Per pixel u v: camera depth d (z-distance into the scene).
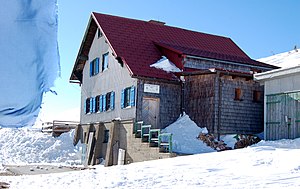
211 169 11.67
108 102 23.89
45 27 2.65
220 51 26.97
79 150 25.64
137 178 10.84
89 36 26.84
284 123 17.17
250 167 11.45
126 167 13.71
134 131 20.05
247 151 14.64
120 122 21.42
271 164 11.66
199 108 20.67
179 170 11.90
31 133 31.78
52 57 2.70
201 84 20.78
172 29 27.28
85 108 26.95
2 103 2.60
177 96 21.64
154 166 13.29
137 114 20.34
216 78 20.03
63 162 24.09
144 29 25.47
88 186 10.06
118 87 22.56
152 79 20.69
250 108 20.94
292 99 16.89
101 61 25.16
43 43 2.66
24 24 2.59
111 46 22.52
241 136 19.55
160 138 18.12
